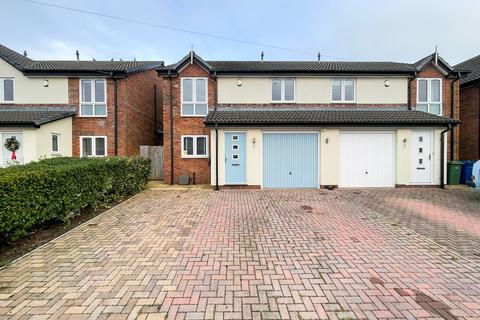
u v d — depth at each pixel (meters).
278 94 14.75
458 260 4.67
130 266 4.41
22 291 3.65
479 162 9.82
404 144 12.31
